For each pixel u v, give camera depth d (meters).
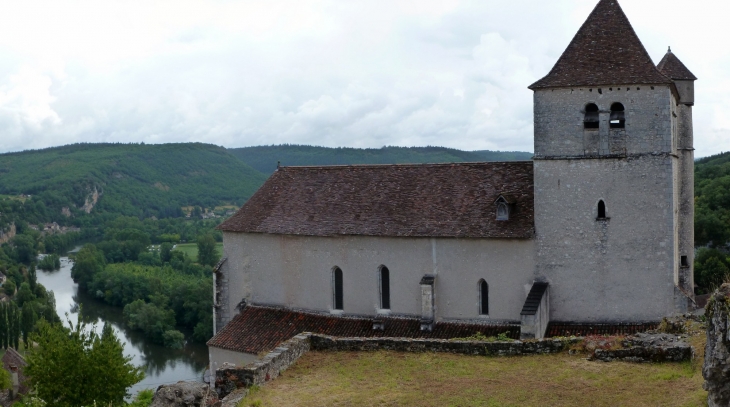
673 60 45.56
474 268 40.81
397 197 44.34
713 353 20.16
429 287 40.88
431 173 44.91
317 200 46.91
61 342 43.50
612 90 38.09
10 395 77.56
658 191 37.84
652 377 26.50
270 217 47.56
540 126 39.41
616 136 38.25
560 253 39.22
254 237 48.16
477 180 43.12
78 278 152.12
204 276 139.38
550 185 39.28
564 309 39.31
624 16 39.66
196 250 186.50
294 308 46.53
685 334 30.52
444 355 31.62
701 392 23.84
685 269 44.97
